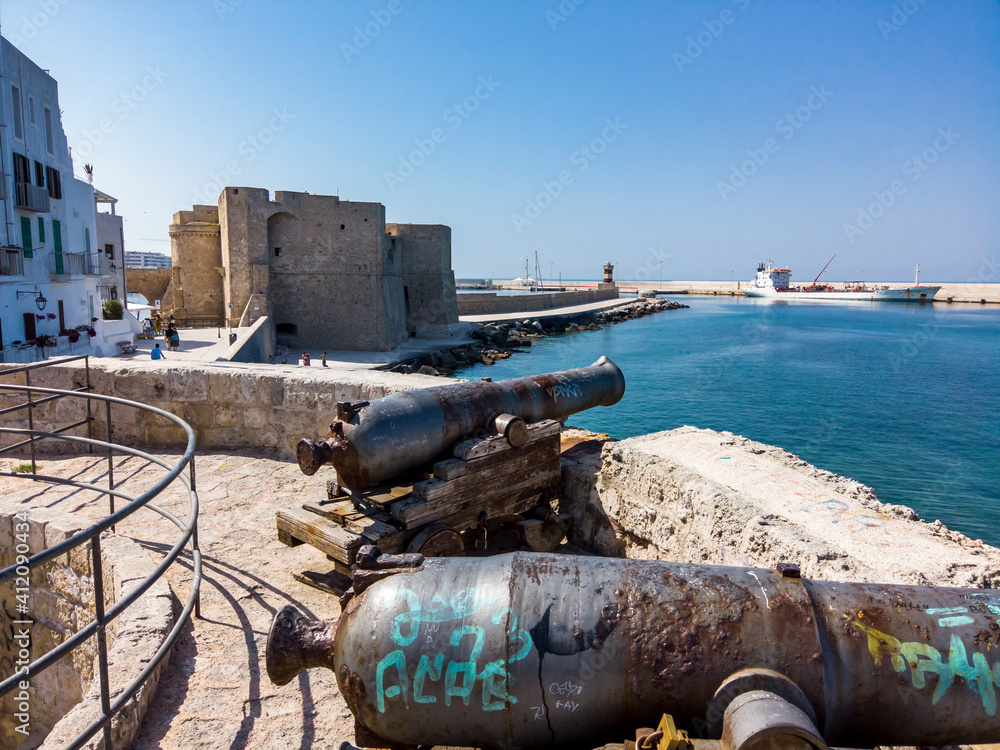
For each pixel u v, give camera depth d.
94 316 28.28
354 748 2.84
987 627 2.19
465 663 2.25
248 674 3.41
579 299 93.06
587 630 2.23
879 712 2.14
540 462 5.00
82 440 4.30
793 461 4.66
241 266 41.47
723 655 2.16
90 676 4.30
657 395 31.97
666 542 4.39
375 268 45.84
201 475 6.36
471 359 45.97
